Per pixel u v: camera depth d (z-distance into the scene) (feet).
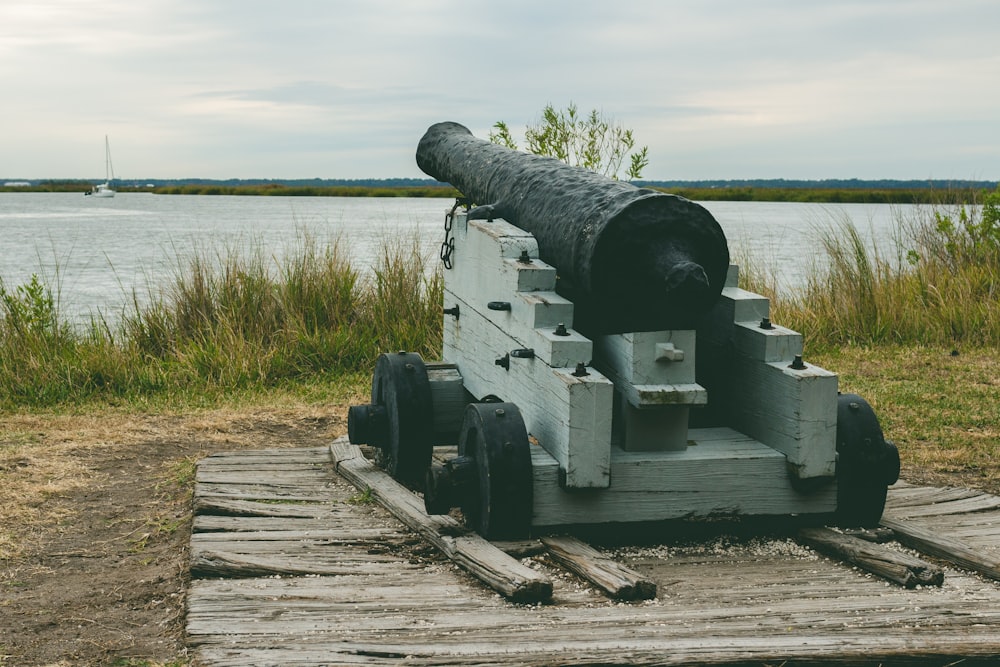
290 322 26.78
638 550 12.24
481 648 9.11
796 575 11.43
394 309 27.96
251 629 9.73
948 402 22.27
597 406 11.50
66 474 16.60
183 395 23.16
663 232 12.00
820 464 12.10
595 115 28.71
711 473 12.11
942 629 9.73
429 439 14.99
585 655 8.97
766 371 12.60
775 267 36.42
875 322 29.94
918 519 14.16
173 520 14.24
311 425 20.77
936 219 34.81
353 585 11.04
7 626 10.39
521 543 11.86
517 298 12.98
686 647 9.12
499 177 14.97
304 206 306.35
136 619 10.61
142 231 126.11
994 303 30.45
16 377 23.22
